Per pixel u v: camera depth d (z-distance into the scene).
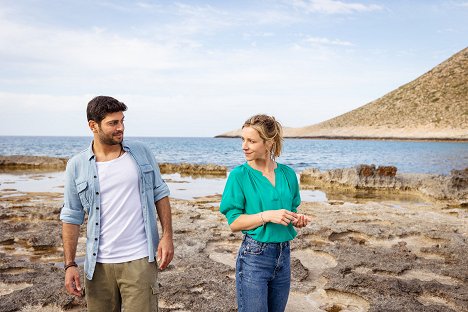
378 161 43.47
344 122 151.00
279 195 3.27
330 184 20.25
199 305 5.13
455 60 145.50
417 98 137.38
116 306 3.30
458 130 113.50
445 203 14.72
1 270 6.43
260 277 3.16
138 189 3.27
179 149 84.19
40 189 17.44
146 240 3.25
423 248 7.58
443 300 5.43
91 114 3.12
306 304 5.31
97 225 3.17
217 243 8.13
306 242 7.94
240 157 55.91
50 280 5.93
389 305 5.11
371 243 8.21
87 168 3.19
